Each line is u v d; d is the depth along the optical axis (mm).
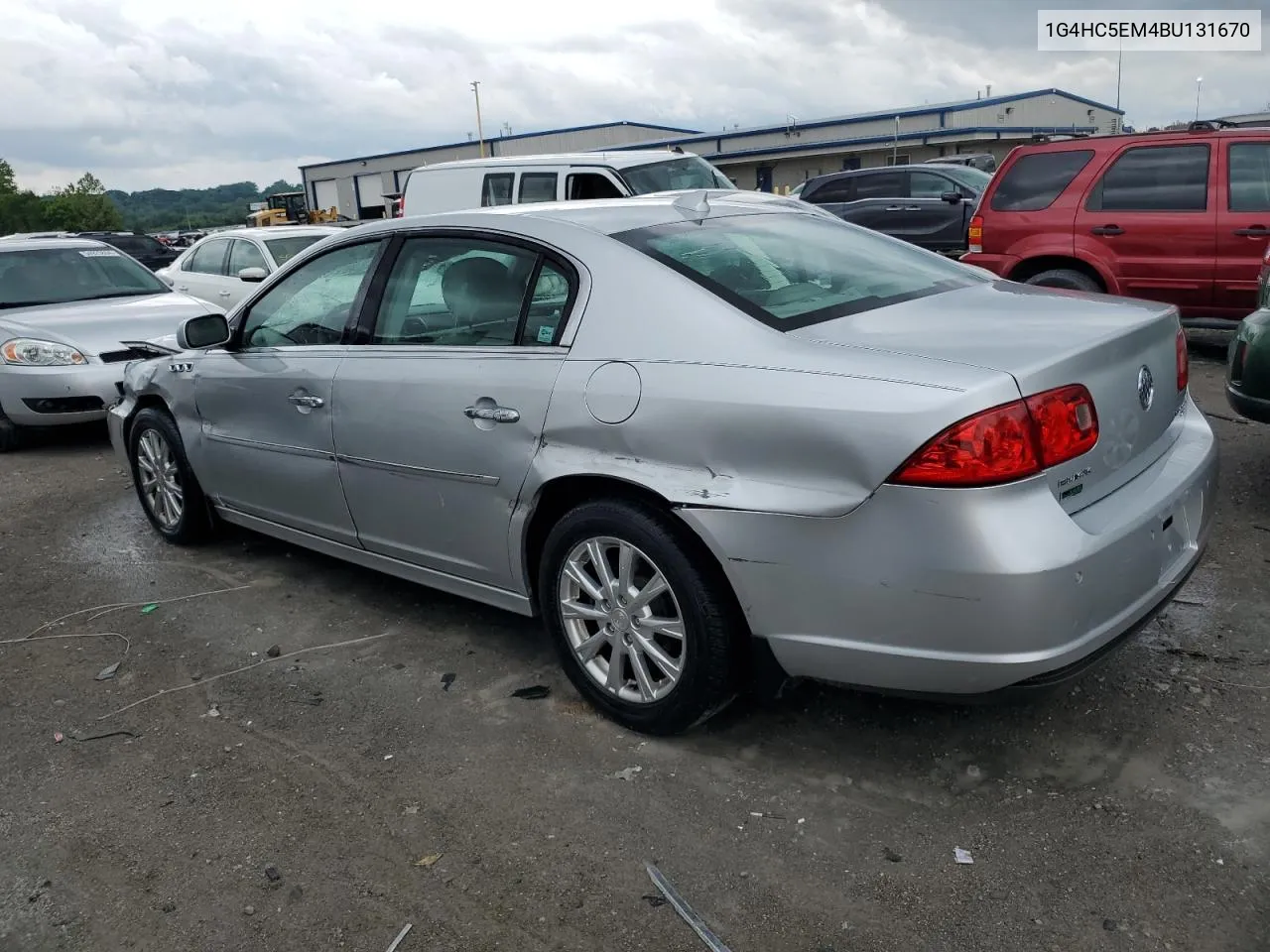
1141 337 2916
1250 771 2877
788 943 2379
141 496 5473
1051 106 44281
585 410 3076
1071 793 2840
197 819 2969
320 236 11039
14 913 2631
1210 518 3227
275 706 3607
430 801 2990
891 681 2686
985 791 2877
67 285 8672
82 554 5336
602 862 2688
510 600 3570
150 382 5102
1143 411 2932
